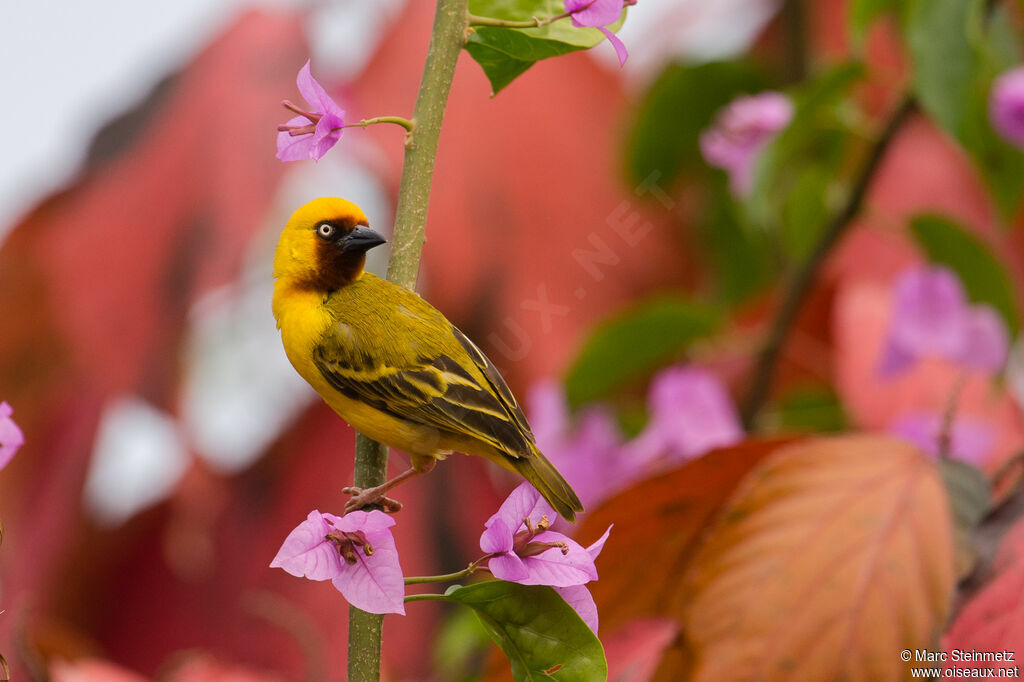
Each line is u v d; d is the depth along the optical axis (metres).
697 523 4.65
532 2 4.57
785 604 4.60
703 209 4.90
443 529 4.84
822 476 4.62
